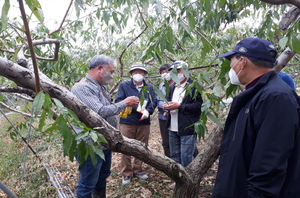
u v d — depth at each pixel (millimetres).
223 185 1214
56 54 2123
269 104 1035
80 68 3176
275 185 982
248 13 2486
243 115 1169
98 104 1896
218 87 1492
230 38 2391
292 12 2102
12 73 1142
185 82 2738
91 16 2707
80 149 1161
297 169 1067
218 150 1865
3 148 5746
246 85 1275
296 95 1103
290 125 984
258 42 1189
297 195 1075
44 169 4039
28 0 765
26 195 3256
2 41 1847
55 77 3332
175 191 1932
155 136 5895
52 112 953
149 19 2500
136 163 3373
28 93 1208
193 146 2730
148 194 2887
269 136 996
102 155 1165
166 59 3314
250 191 1035
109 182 3355
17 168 4348
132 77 3033
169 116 2982
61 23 2211
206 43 1541
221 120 1886
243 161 1148
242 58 1216
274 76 1161
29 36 812
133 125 3129
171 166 1759
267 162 978
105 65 2031
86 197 2023
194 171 1903
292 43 1109
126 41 3014
